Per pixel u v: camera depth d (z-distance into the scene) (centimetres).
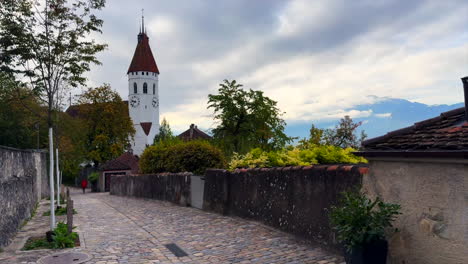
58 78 1128
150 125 10181
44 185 3300
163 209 1714
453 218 460
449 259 465
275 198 978
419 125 604
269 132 2939
